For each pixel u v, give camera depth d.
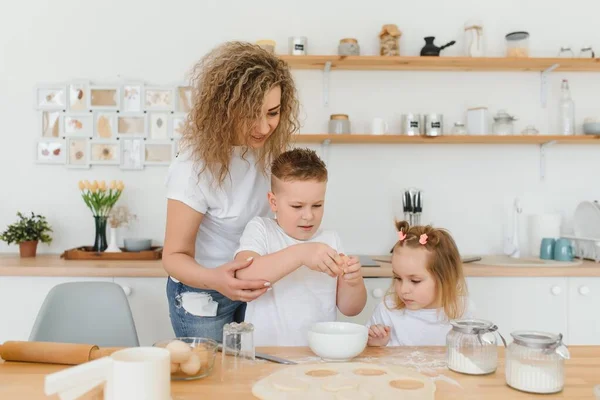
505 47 2.83
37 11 2.76
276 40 2.81
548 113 2.84
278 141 1.47
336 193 2.81
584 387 0.94
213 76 1.33
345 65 2.71
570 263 2.45
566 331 2.36
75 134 2.76
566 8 2.85
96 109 2.76
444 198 2.83
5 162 2.76
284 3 2.80
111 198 2.60
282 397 0.84
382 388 0.88
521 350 0.92
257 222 1.45
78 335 1.64
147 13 2.78
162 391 0.76
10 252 2.76
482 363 1.00
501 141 2.69
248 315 1.44
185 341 1.02
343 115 2.67
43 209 2.76
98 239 2.60
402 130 2.70
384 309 1.55
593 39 2.85
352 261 1.23
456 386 0.94
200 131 1.35
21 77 2.76
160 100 2.78
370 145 2.81
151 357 0.79
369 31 2.82
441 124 2.65
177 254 1.37
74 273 2.27
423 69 2.80
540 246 2.66
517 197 2.84
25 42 2.76
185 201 1.38
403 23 2.82
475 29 2.68
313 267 1.22
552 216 2.69
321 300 1.45
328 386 0.88
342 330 1.19
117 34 2.78
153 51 2.79
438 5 2.82
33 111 2.77
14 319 2.28
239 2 2.79
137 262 2.42
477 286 2.34
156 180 2.79
